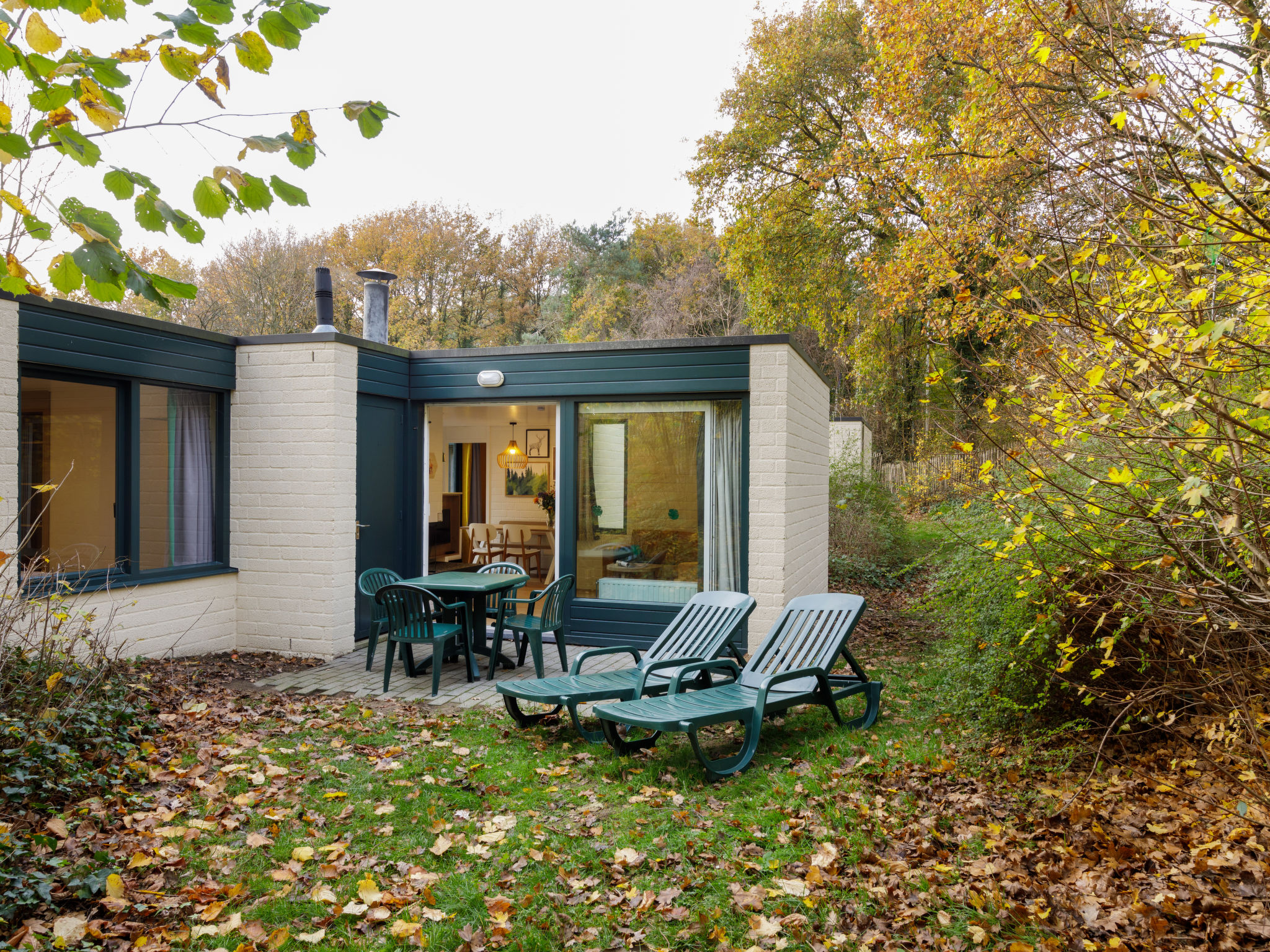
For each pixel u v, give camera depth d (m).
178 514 6.44
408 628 5.54
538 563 10.99
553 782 3.86
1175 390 2.01
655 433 7.17
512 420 12.66
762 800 3.60
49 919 2.50
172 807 3.38
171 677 5.57
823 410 9.20
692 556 7.05
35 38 1.62
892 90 9.58
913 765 3.94
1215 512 2.21
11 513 5.05
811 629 4.99
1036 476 2.45
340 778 3.83
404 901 2.71
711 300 26.83
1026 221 2.65
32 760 3.31
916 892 2.71
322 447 6.61
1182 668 3.06
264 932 2.52
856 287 17.77
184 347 6.34
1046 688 3.67
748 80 16.88
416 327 26.83
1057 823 3.20
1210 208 1.91
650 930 2.54
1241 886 2.59
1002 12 5.64
